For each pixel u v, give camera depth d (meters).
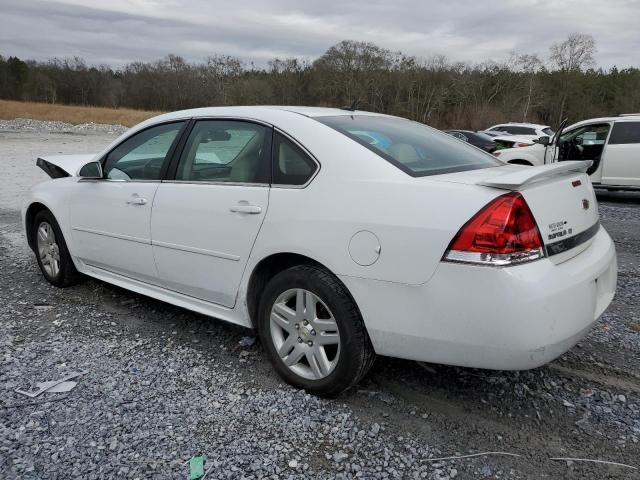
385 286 2.70
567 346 2.59
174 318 4.25
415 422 2.86
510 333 2.44
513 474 2.47
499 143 16.72
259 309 3.27
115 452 2.56
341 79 76.88
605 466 2.53
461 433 2.77
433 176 2.83
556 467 2.52
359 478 2.42
